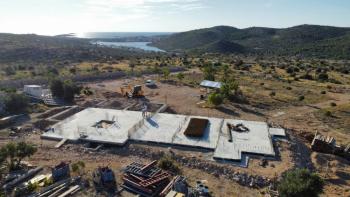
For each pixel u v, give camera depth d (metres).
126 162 33.25
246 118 49.00
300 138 43.03
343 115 54.09
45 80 72.56
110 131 40.31
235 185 29.16
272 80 88.31
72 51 142.88
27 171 30.61
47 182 28.17
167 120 44.72
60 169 29.45
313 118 52.31
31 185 27.25
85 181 28.72
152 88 69.12
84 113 48.00
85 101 56.28
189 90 67.31
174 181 28.23
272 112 54.44
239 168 31.62
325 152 38.56
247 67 115.94
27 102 50.72
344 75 110.62
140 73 88.88
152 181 27.84
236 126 41.88
